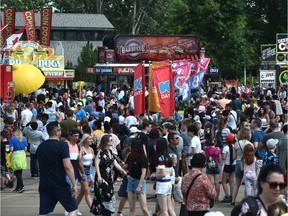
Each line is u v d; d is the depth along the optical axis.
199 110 42.41
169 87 32.44
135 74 32.78
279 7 114.06
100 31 113.88
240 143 25.27
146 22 119.19
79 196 23.52
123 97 53.47
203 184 17.28
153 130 24.73
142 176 20.77
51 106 41.16
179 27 97.56
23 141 29.48
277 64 68.62
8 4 121.06
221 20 95.75
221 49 96.50
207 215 11.52
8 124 29.56
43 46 75.25
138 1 118.44
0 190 30.25
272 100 45.59
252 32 115.31
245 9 113.69
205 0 95.69
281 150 20.45
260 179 11.09
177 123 33.69
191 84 46.62
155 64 32.91
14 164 29.20
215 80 96.62
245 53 97.56
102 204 21.86
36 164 34.31
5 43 53.69
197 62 46.47
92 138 26.62
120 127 30.30
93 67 68.44
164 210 20.47
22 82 44.22
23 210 25.19
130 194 21.19
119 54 70.25
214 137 27.55
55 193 18.58
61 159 18.58
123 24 122.69
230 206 25.66
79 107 41.53
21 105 43.56
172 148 24.86
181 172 27.39
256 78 105.56
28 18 71.50
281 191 11.14
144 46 70.50
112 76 71.31
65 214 22.98
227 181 28.55
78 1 124.00
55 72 67.94
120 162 23.09
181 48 70.75
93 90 66.50
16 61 64.88
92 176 24.48
